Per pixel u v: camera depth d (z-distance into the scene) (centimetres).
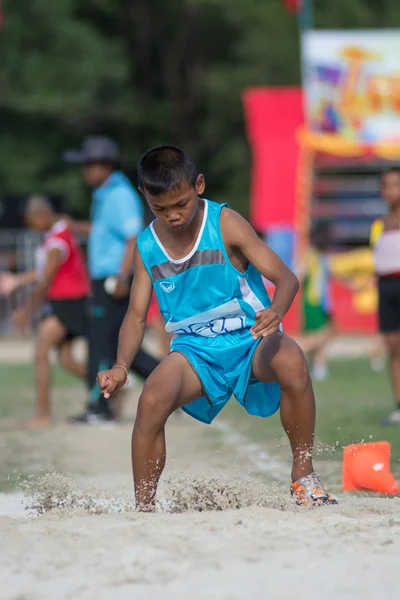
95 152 2122
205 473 1437
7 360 4153
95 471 1559
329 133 5006
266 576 793
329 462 1592
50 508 1151
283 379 1077
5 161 7694
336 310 5241
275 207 5106
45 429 2106
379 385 2953
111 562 834
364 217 5703
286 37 7744
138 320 1115
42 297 2214
